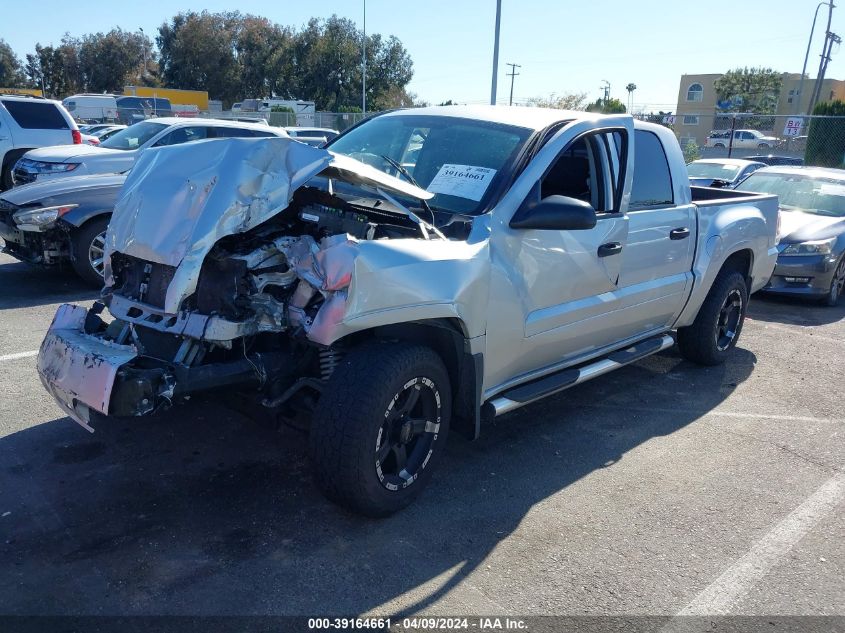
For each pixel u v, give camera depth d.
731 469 4.40
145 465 3.93
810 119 22.19
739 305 6.33
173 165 3.55
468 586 3.09
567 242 4.16
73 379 3.14
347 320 3.11
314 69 56.88
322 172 3.79
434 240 3.56
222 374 3.19
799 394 5.80
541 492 3.95
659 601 3.08
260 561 3.15
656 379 5.98
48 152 10.46
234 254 3.28
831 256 8.79
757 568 3.37
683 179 5.40
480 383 3.78
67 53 71.94
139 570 3.04
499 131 4.27
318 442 3.24
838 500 4.07
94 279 7.56
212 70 62.16
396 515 3.60
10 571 2.98
